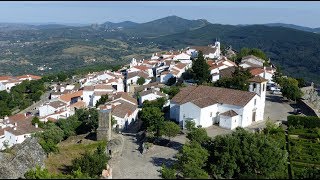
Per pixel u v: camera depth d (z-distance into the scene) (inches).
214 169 2623.0
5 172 2588.6
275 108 4852.4
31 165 2834.6
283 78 5866.1
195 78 5585.6
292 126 3878.0
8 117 6112.2
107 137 3612.2
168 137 3639.3
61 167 2933.1
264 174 2593.5
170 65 6924.2
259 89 4271.7
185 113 3976.4
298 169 2856.8
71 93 6678.2
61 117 5447.8
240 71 5009.8
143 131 3983.8
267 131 3644.2
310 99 5123.0
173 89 5255.9
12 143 4729.3
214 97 4151.1
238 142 2800.2
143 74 7057.1
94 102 6122.1
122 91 6348.4
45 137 3850.9
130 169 2844.5
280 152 2780.5
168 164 2967.5
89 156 2667.3
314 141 3523.6
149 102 4813.0
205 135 3063.5
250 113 4097.0
